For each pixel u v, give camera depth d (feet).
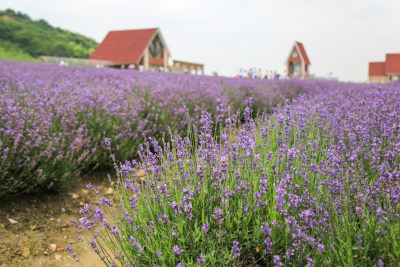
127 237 8.50
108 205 8.99
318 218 8.21
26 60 68.69
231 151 9.66
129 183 9.46
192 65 163.94
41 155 13.92
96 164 17.35
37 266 10.84
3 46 199.93
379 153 10.37
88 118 17.39
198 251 7.73
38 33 240.94
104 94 20.42
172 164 9.87
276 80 48.11
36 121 14.62
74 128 15.97
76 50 244.42
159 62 148.97
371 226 7.47
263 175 8.53
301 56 156.04
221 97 25.32
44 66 44.14
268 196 8.87
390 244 6.91
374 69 161.07
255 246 7.99
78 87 22.82
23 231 12.53
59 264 11.07
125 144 17.71
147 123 19.84
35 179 14.28
